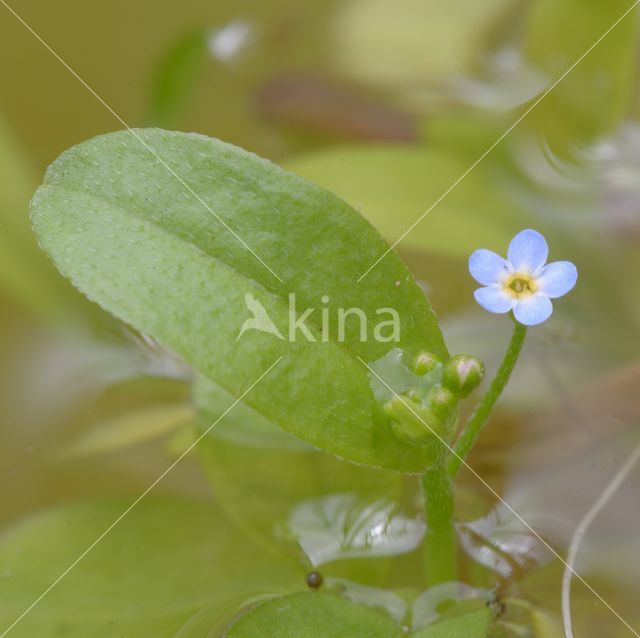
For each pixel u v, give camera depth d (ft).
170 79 0.48
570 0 0.46
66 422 0.41
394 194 0.44
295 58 0.51
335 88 0.49
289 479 0.39
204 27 0.50
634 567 0.38
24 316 0.43
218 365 0.35
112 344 0.42
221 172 0.36
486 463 0.40
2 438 0.40
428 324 0.36
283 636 0.36
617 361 0.42
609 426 0.40
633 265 0.44
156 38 0.51
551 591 0.37
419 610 0.37
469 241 0.43
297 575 0.38
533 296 0.36
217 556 0.38
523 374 0.41
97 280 0.36
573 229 0.44
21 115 0.47
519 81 0.48
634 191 0.45
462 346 0.42
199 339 0.35
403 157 0.44
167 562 0.38
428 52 0.50
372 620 0.36
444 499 0.37
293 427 0.36
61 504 0.39
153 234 0.36
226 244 0.36
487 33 0.50
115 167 0.36
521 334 0.36
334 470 0.39
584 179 0.45
